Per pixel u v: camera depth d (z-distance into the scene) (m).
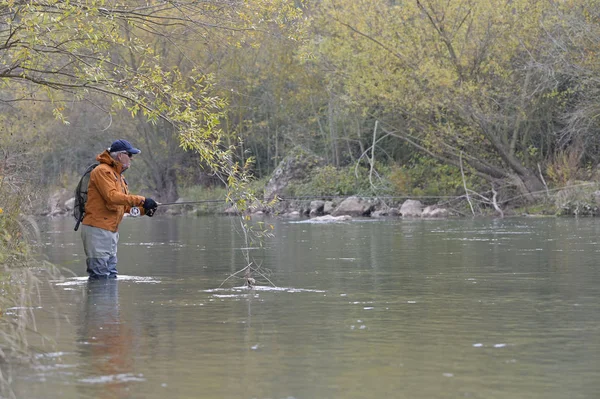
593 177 38.81
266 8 14.60
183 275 14.01
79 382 6.36
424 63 38.12
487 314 9.48
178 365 6.91
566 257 16.56
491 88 39.88
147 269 15.10
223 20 14.73
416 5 37.91
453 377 6.46
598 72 36.28
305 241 22.66
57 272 9.29
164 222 37.22
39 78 13.53
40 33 12.19
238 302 10.59
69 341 7.94
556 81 38.25
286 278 13.36
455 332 8.34
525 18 37.88
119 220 13.93
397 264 15.59
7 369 6.79
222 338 8.09
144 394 6.02
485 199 40.22
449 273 13.90
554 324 8.78
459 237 23.53
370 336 8.16
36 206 18.20
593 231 25.44
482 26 38.38
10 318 9.24
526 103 39.56
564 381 6.32
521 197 40.44
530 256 16.92
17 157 19.61
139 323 8.98
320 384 6.27
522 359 7.07
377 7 38.97
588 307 9.97
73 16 12.32
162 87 13.01
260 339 8.02
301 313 9.63
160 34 14.66
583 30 36.25
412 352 7.38
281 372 6.65
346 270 14.58
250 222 35.84
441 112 40.28
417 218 38.66
